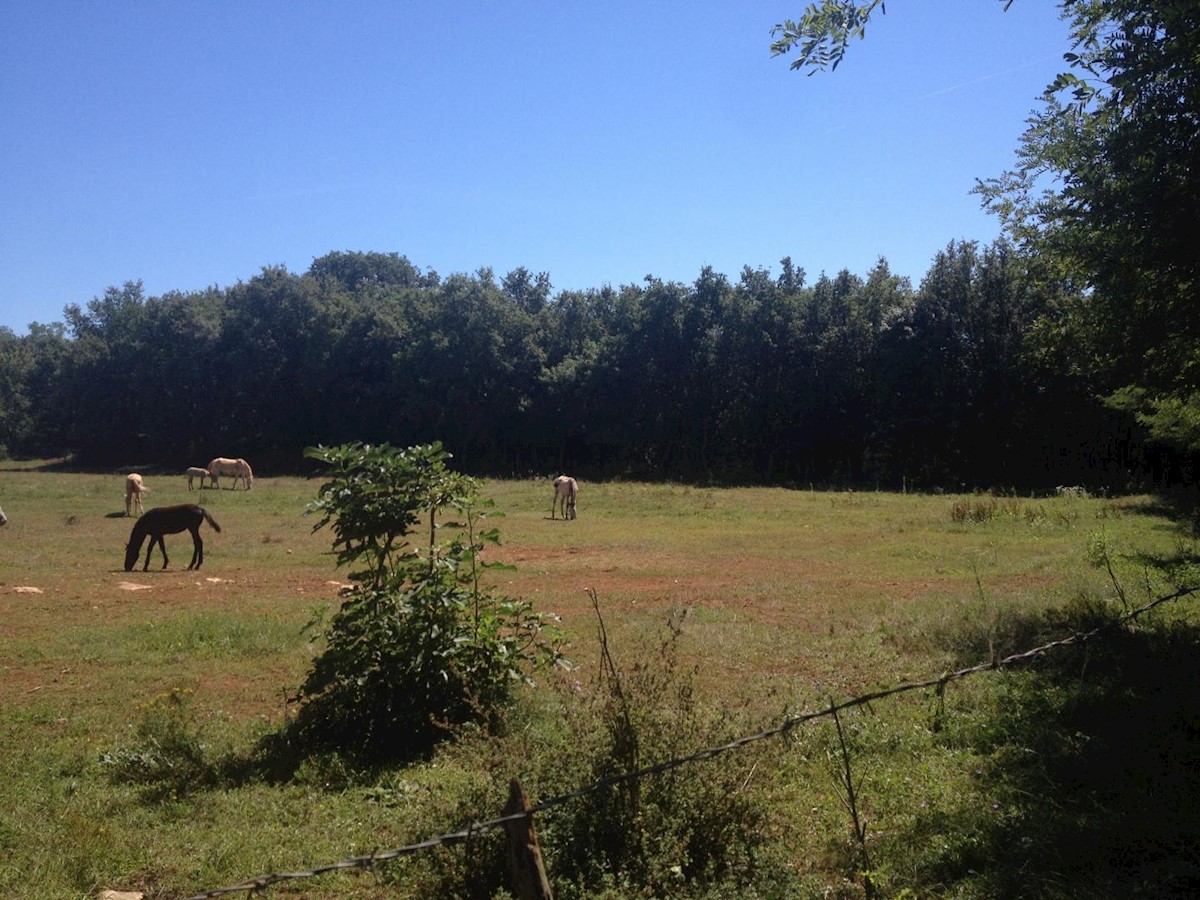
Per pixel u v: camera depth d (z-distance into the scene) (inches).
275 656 389.4
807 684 315.6
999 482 1627.7
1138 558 546.6
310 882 181.8
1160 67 258.7
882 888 164.6
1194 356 373.7
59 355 2802.7
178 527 664.4
